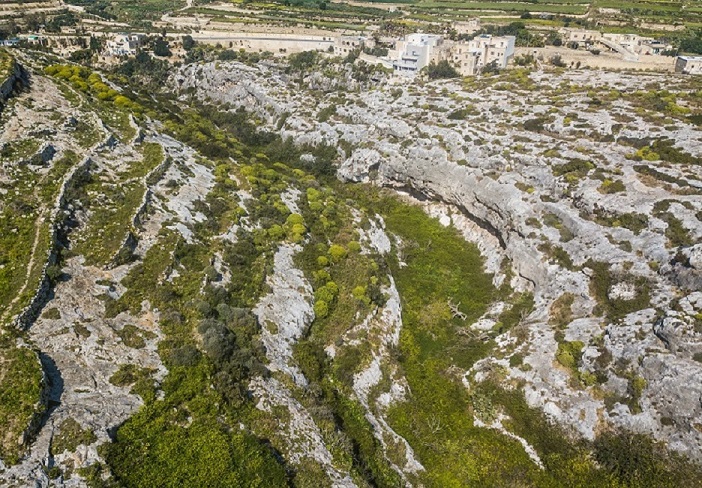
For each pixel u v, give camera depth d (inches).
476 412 1812.3
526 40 5275.6
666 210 2105.1
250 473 1230.3
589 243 2165.4
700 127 2672.2
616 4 7583.7
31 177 1936.5
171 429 1263.5
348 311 2068.2
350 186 3297.2
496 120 3198.8
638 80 3634.4
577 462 1595.7
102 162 2228.1
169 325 1587.1
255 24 6914.4
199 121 3511.3
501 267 2497.5
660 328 1712.6
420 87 3978.8
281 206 2506.2
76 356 1363.2
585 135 2839.6
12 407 1135.0
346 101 3951.8
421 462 1644.9
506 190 2593.5
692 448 1507.1
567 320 2005.4
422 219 3048.7
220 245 2070.6
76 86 2874.0
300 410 1514.5
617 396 1688.0
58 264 1628.9
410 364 2020.2
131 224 1900.8
